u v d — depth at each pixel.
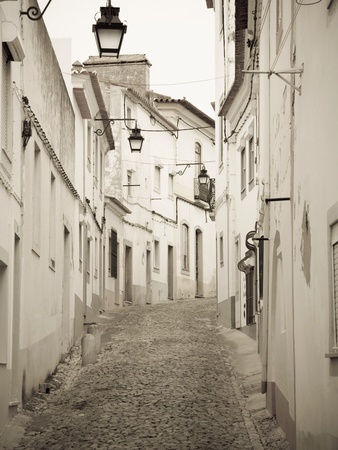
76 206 26.59
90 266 31.55
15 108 15.40
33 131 17.72
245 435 14.38
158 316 34.59
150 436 14.20
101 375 20.41
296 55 12.12
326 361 9.70
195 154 52.31
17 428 14.82
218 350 24.31
